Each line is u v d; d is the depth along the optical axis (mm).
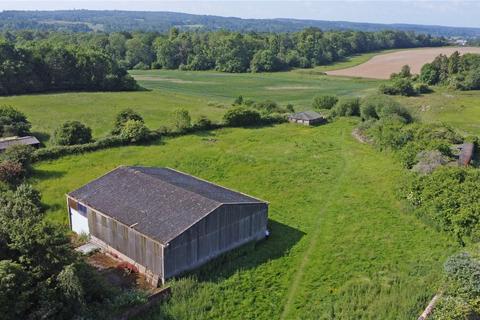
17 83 97938
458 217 32938
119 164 47938
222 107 89062
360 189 42719
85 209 31219
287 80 142000
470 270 24547
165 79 139500
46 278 21125
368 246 31781
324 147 57719
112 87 109312
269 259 29859
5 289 19047
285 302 25422
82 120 71875
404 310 23594
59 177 43250
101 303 22719
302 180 45031
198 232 27391
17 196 26609
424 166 44438
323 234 33562
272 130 66375
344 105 77625
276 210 37781
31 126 65312
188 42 174125
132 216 28578
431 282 26500
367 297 25172
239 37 176250
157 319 22969
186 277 26828
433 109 90938
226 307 24625
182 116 63219
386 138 56031
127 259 28656
